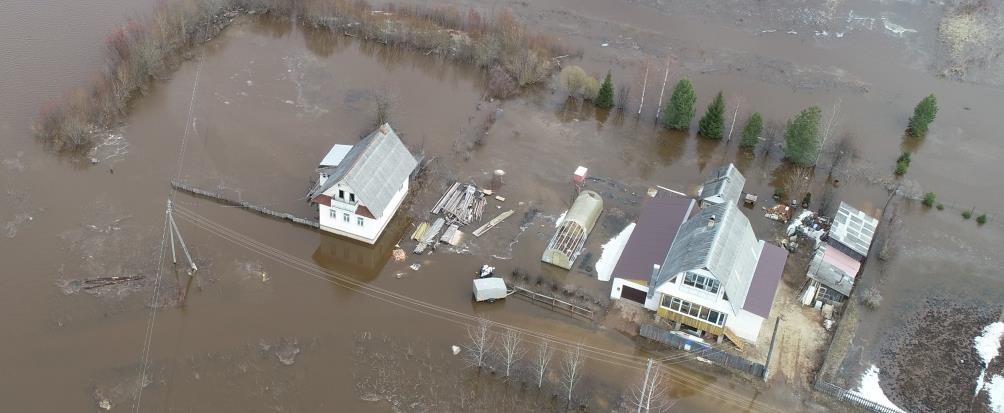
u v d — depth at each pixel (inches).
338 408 2266.2
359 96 3826.3
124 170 3142.2
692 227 2677.2
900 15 4963.1
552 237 2984.7
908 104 4084.6
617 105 3887.8
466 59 4232.3
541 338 2544.3
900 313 2760.8
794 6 5000.0
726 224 2593.5
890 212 3257.9
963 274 2970.0
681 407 2338.8
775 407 2364.7
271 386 2311.8
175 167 3181.6
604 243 2972.4
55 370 2300.7
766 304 2516.0
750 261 2637.8
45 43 3892.7
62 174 3083.2
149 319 2493.8
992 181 3538.4
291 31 4387.3
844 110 3983.8
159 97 3646.7
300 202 3053.6
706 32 4680.1
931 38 4739.2
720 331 2517.2
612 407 2322.8
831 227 2915.8
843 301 2731.3
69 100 3393.2
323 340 2479.1
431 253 2874.0
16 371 2285.9
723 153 3602.4
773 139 3661.4
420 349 2474.2
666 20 4785.9
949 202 3366.1
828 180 3435.0
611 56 4350.4
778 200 3272.6
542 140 3597.4
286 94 3784.5
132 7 4315.9
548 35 4468.5
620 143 3624.5
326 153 3361.2
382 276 2758.4
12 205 2891.2
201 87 3762.3
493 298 2667.3
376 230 2851.9
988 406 2418.8
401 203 3093.0
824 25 4820.4
